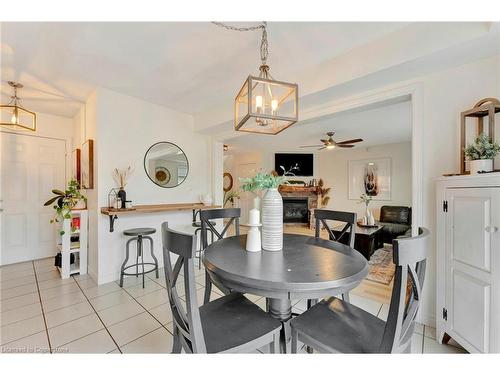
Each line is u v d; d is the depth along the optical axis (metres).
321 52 2.14
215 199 4.11
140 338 1.81
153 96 3.18
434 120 1.96
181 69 2.47
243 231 6.61
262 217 1.69
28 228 3.73
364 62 2.02
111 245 2.98
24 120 3.68
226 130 3.85
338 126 4.29
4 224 3.52
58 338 1.80
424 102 2.01
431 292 1.97
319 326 1.23
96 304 2.35
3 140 3.52
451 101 1.89
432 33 1.68
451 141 1.88
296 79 2.50
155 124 3.46
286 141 5.64
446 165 1.90
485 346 1.38
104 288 2.74
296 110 1.57
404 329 1.06
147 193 3.37
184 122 3.84
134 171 3.22
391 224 5.07
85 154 3.25
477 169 1.55
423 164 2.00
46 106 3.53
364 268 1.31
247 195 7.29
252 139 5.40
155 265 3.09
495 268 1.34
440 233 1.75
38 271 3.27
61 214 3.04
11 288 2.71
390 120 3.92
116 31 1.87
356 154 6.39
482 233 1.41
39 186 3.83
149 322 2.04
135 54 2.20
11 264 3.56
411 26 1.77
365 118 3.81
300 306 2.37
